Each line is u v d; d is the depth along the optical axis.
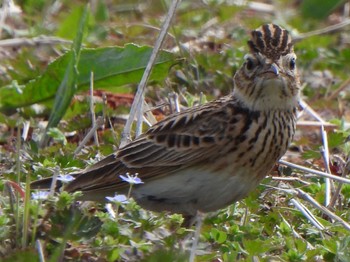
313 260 11.02
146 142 12.12
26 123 14.77
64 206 10.70
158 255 10.23
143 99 13.66
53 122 14.45
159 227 10.95
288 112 12.10
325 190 12.86
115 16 19.41
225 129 11.84
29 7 18.95
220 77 16.31
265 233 11.93
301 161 14.33
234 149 11.77
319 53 17.89
